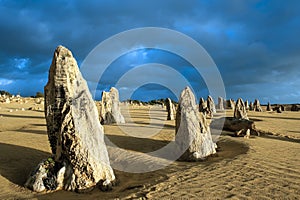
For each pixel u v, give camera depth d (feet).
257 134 50.96
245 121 53.62
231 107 159.94
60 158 22.54
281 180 20.76
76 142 21.71
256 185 19.76
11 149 34.99
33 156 31.91
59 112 22.90
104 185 21.56
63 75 23.03
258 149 34.37
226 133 52.24
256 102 152.56
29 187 21.43
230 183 20.53
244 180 21.12
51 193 20.62
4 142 40.19
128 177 26.03
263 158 28.71
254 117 98.43
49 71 23.76
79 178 21.42
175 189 19.74
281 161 27.25
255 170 23.91
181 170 26.11
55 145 23.44
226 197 17.63
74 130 21.88
